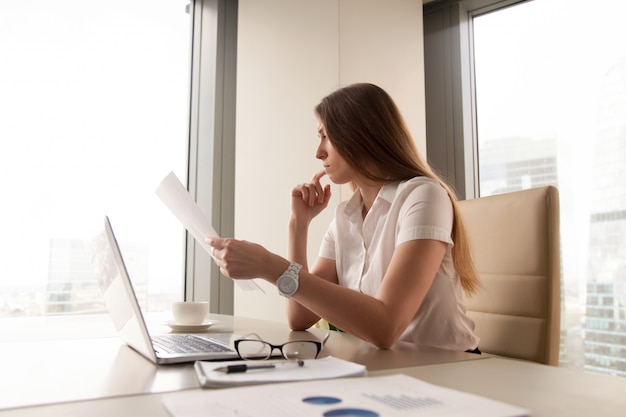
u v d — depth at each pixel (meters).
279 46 2.45
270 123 2.45
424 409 0.48
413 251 1.09
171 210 1.13
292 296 1.00
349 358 0.84
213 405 0.50
